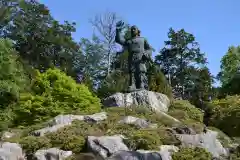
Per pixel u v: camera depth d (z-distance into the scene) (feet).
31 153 46.50
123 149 45.52
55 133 49.65
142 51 68.23
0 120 80.69
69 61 163.94
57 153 44.96
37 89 85.51
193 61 190.39
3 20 151.02
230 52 172.76
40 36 161.17
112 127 52.08
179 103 67.92
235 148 53.88
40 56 158.10
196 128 52.54
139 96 65.31
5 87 88.48
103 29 161.07
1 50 96.94
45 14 165.89
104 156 44.55
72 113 59.98
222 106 80.84
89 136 46.91
